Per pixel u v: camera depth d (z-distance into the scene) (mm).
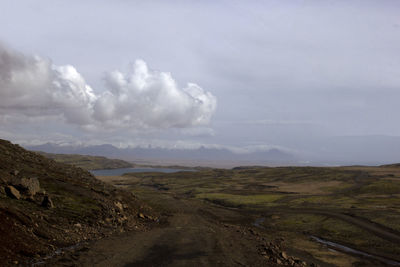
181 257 28719
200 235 45219
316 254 56000
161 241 35906
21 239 22641
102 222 39562
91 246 27938
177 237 40688
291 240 69750
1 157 53094
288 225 94625
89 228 34938
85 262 22625
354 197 163875
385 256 58406
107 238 32844
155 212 79375
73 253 24375
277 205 140250
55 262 21109
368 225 84125
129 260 25219
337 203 138750
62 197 43812
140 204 74938
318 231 83812
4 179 38219
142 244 32594
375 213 99062
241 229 72375
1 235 21156
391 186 193000
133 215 56562
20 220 26172
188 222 69688
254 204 145750
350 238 74188
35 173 51781
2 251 19406
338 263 50594
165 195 168125
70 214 37156
